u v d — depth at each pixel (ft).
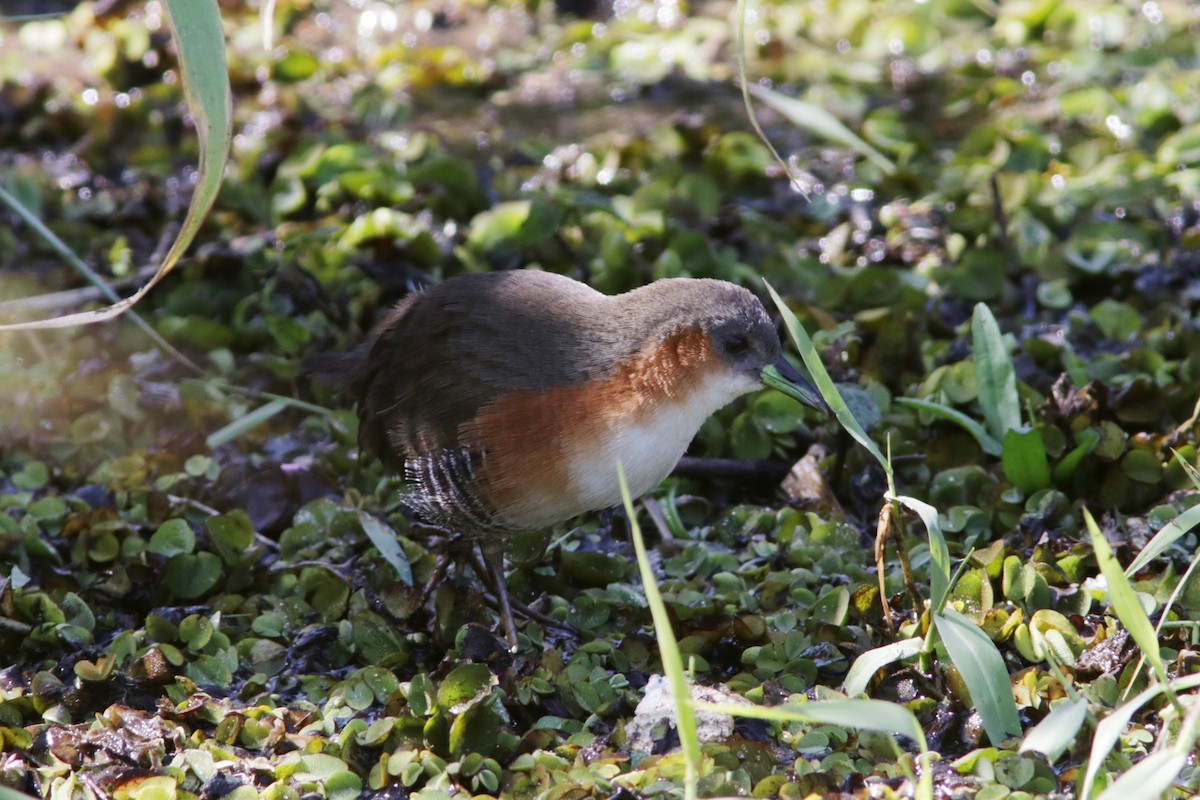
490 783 20.51
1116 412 28.30
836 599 23.86
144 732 21.61
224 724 21.70
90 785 20.21
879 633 23.52
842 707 17.12
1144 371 30.01
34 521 27.12
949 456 28.30
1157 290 33.22
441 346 23.56
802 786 19.98
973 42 48.70
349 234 34.12
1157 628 21.02
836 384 28.19
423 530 27.02
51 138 44.83
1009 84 45.09
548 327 23.13
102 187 41.34
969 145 40.50
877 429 28.78
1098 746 17.49
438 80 47.73
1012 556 23.73
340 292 33.06
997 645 22.70
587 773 20.22
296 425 31.55
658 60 48.52
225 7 52.70
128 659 23.65
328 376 26.07
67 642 24.06
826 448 28.81
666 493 28.19
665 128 41.83
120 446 30.50
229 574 26.00
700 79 47.42
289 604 25.35
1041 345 30.32
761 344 23.30
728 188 40.27
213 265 35.06
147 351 33.81
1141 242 35.27
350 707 22.62
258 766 20.94
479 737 21.25
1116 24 48.52
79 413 31.37
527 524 23.72
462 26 52.47
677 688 17.13
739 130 43.70
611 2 53.11
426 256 34.06
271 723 21.95
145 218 38.75
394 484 28.58
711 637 23.59
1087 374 29.27
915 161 40.63
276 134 41.91
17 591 24.77
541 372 22.84
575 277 34.30
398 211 36.86
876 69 47.03
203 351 33.35
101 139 43.60
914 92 46.42
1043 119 43.09
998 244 35.17
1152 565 24.09
